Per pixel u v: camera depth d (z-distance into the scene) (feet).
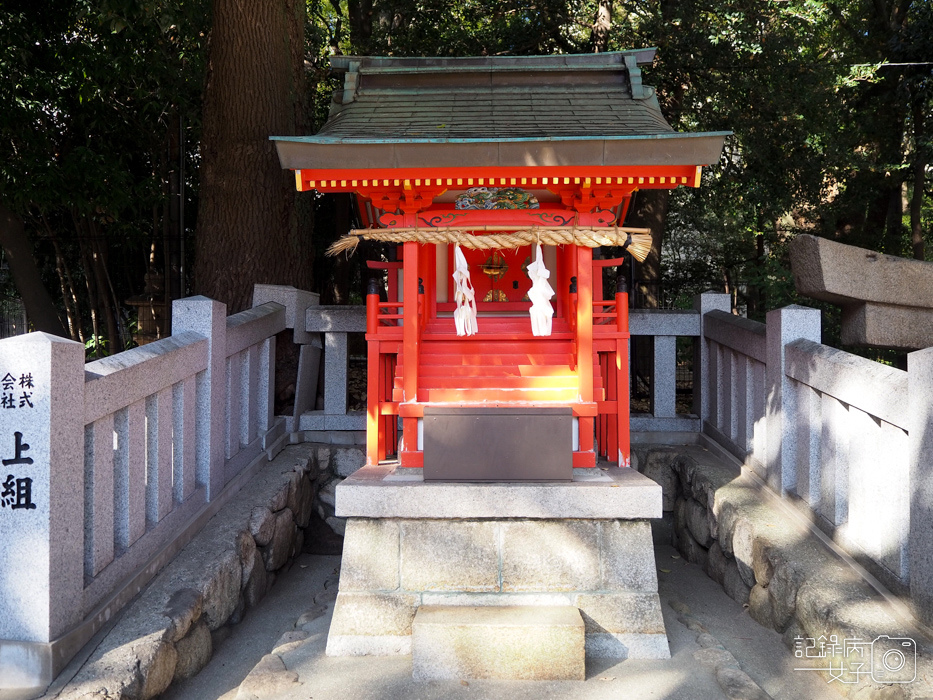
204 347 16.03
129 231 35.04
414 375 16.10
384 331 16.80
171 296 37.81
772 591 13.88
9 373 9.98
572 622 12.66
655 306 39.65
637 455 22.29
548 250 18.88
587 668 12.96
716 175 39.11
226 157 24.68
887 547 11.84
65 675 9.95
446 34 40.42
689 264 53.57
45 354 9.98
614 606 13.55
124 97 34.68
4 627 9.91
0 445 9.97
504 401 16.21
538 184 15.34
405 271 16.20
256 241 24.58
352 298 52.39
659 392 23.73
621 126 15.62
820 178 36.24
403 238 15.92
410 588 13.73
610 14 37.32
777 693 11.86
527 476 14.06
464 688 12.19
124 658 10.45
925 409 10.30
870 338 19.54
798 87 32.83
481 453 14.08
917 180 37.55
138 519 12.90
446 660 12.48
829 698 11.52
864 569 12.46
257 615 15.60
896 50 35.86
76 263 39.55
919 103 36.42
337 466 21.80
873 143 40.70
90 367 11.71
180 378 14.69
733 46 31.86
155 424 13.74
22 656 9.73
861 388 12.48
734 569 16.37
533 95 17.75
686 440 23.36
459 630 12.50
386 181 15.21
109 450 11.90
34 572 9.92
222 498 16.81
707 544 18.53
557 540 13.78
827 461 14.23
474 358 16.97
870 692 10.29
